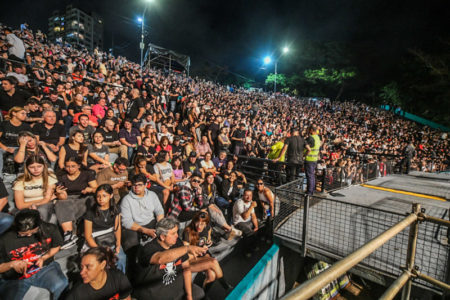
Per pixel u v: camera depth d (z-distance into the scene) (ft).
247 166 25.81
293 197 17.04
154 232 11.57
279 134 48.16
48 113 15.61
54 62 36.06
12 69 25.80
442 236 13.43
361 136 67.62
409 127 98.37
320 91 158.20
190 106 32.60
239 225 15.60
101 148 16.58
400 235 13.82
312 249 13.56
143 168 15.69
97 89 28.14
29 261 8.49
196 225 12.14
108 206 10.50
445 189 24.61
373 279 11.64
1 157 12.71
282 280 15.55
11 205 12.03
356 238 13.94
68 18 310.24
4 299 7.94
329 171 22.59
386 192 23.20
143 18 64.95
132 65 70.33
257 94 114.62
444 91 115.55
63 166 14.37
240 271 14.69
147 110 28.14
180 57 86.63
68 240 10.94
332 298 17.80
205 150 26.04
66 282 8.96
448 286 5.96
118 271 8.73
